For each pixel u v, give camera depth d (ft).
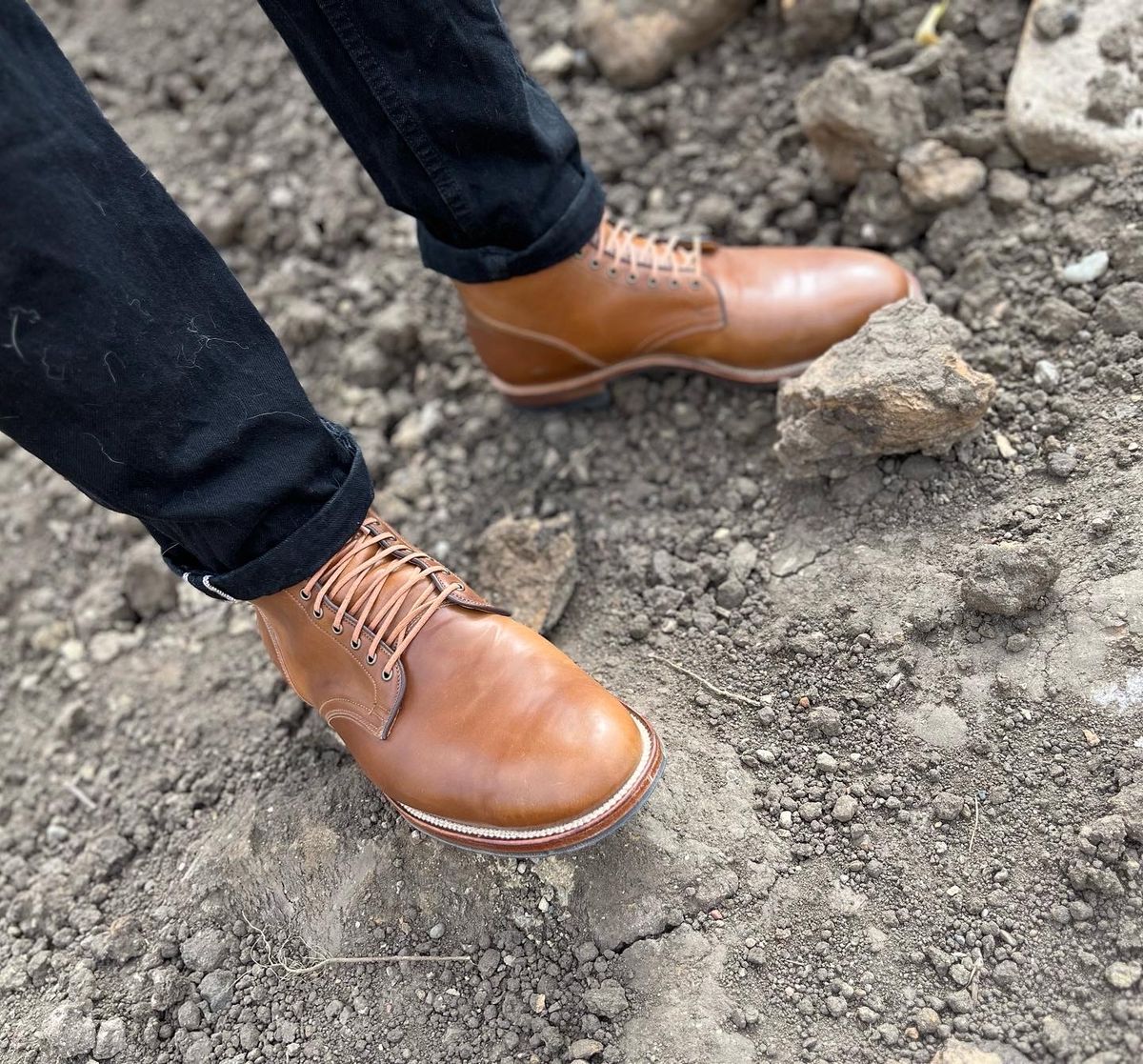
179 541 3.84
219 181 7.70
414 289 6.80
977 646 4.57
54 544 6.54
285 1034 4.33
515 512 5.82
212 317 3.51
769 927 4.21
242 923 4.63
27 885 5.14
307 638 4.23
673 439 5.78
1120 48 5.64
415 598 4.22
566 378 5.75
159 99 8.34
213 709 5.44
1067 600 4.51
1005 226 5.77
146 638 5.95
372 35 3.99
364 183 7.32
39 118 3.01
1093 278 5.33
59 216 3.04
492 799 3.99
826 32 6.70
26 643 6.18
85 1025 4.46
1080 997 3.82
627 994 4.15
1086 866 3.97
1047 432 5.06
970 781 4.33
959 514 4.95
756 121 6.81
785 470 5.27
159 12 8.74
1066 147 5.64
